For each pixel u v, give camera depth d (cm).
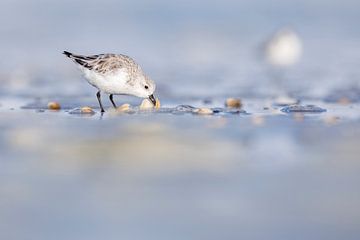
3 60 2477
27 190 955
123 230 812
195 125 1400
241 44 2948
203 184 979
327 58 2605
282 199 918
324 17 3662
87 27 3256
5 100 1788
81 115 1544
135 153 1155
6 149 1188
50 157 1129
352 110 1609
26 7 3747
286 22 3512
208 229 816
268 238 786
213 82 2103
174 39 3028
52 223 834
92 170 1054
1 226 824
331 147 1195
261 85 2062
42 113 1577
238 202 909
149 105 1616
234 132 1323
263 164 1084
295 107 1622
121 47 2772
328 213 867
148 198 922
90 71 1571
